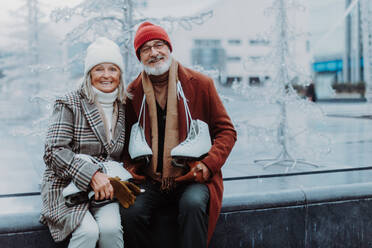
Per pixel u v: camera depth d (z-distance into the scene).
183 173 2.28
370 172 3.66
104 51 2.18
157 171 2.31
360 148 5.33
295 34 4.07
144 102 2.35
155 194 2.28
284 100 4.09
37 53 9.93
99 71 2.19
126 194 2.04
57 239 2.00
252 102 4.20
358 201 2.88
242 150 5.35
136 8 3.29
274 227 2.69
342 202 2.84
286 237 2.72
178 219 2.08
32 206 2.54
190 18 3.21
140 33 2.34
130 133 2.40
